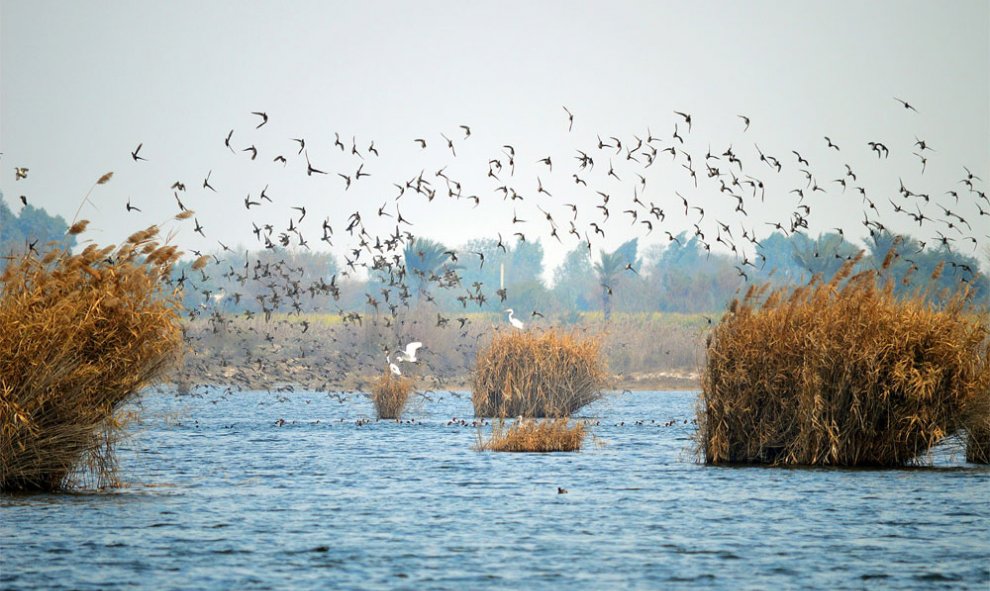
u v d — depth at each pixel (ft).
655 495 76.28
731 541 60.39
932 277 90.58
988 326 88.84
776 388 88.33
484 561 55.47
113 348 72.84
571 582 51.24
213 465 96.99
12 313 70.69
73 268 73.51
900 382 84.99
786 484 79.97
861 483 80.07
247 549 58.03
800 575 52.75
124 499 73.31
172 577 51.98
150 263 76.43
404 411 164.25
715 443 90.43
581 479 85.10
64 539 59.72
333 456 104.12
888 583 51.26
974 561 55.62
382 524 65.62
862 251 89.40
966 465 89.51
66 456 72.69
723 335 90.89
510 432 110.01
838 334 87.20
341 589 49.90
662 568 54.03
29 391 70.64
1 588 49.75
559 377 145.89
